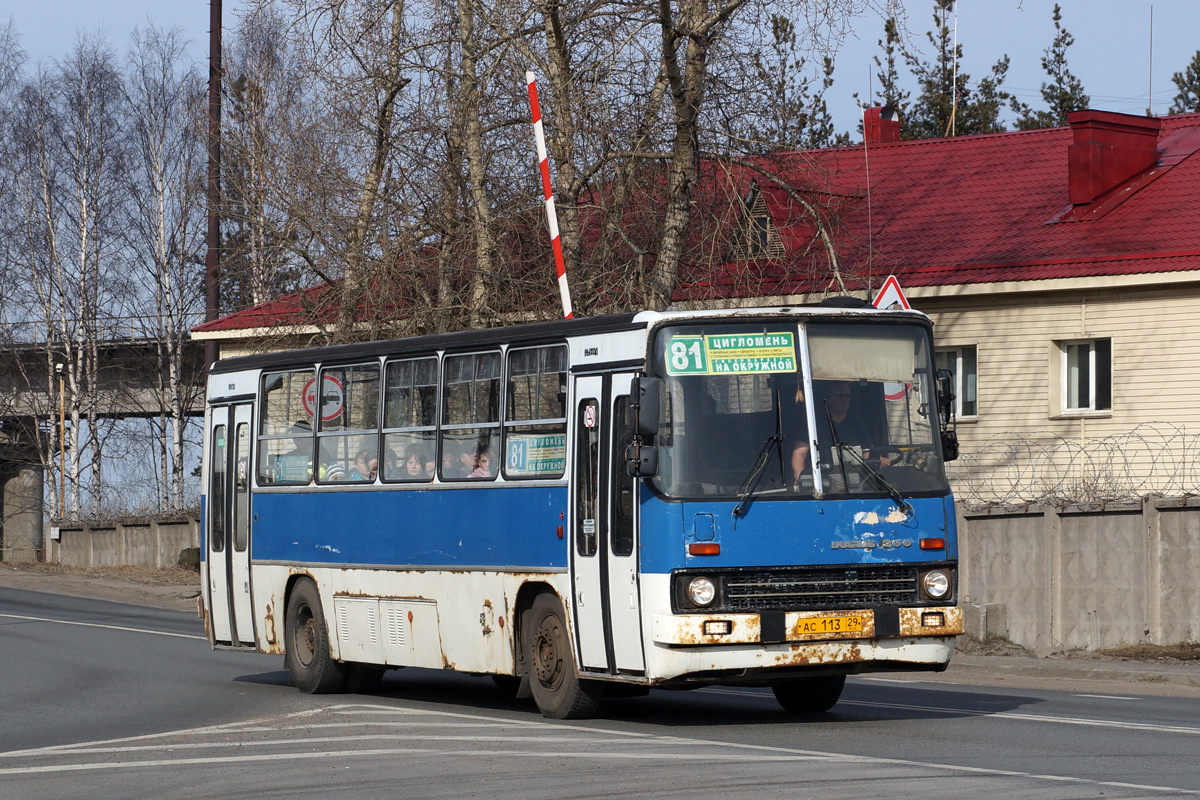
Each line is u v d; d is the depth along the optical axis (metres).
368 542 17.23
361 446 17.50
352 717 15.14
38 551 63.53
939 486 13.73
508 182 28.23
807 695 15.37
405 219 29.31
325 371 18.25
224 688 19.08
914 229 36.75
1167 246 31.80
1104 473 27.53
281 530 18.83
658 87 26.91
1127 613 21.44
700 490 13.06
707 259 27.20
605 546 13.72
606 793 9.92
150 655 24.11
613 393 13.80
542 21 27.73
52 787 11.23
